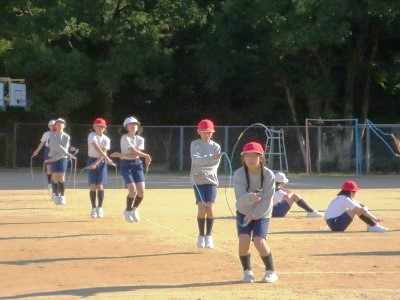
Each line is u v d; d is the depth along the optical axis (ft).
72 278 64.08
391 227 96.78
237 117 272.92
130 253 76.28
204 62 246.88
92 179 105.19
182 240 84.94
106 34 242.37
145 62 242.17
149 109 276.41
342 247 79.92
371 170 229.86
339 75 256.32
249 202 59.72
